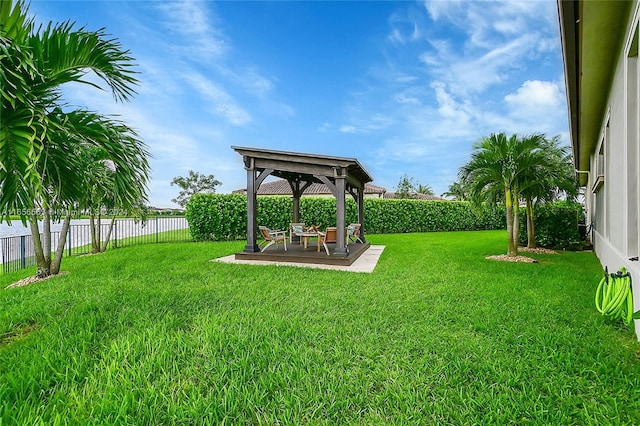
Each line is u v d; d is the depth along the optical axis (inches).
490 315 147.3
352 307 161.8
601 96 222.7
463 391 89.1
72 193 155.0
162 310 157.1
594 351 110.5
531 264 286.0
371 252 382.3
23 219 131.1
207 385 92.8
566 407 81.5
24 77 125.7
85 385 91.7
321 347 116.3
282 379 94.4
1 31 114.9
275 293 187.3
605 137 243.6
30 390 89.7
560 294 182.2
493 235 617.0
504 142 314.8
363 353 111.3
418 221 726.5
